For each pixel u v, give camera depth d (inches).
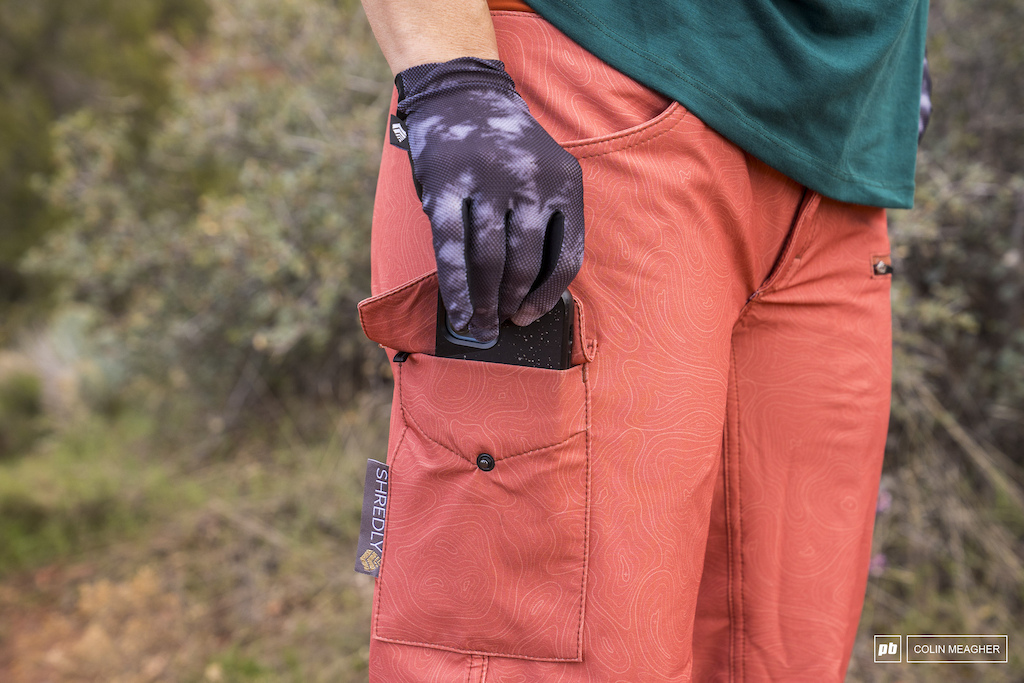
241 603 76.9
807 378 31.9
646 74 24.9
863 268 32.4
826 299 31.6
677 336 25.8
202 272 110.7
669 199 25.2
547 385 24.6
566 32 25.1
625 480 25.5
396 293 25.6
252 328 104.4
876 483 33.8
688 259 25.9
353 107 102.7
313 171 96.0
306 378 111.0
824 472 32.5
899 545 69.5
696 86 25.1
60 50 190.5
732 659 33.5
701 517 27.5
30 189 183.0
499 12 25.8
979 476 73.0
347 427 96.6
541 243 21.1
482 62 22.7
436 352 25.8
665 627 26.0
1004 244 71.1
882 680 58.3
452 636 26.7
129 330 115.9
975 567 68.2
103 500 97.4
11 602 85.4
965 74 77.8
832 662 32.3
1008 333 74.3
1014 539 67.4
